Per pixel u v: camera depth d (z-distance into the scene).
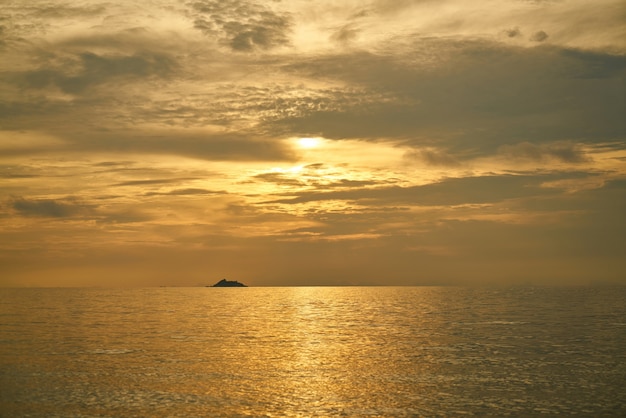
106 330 79.50
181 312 115.50
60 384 43.62
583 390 41.44
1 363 52.34
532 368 49.53
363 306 134.75
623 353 56.78
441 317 99.06
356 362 53.34
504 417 35.22
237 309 126.00
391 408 37.22
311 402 38.66
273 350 60.78
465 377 46.16
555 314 101.00
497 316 99.06
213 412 36.25
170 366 51.16
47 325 86.38
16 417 35.25
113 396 40.03
